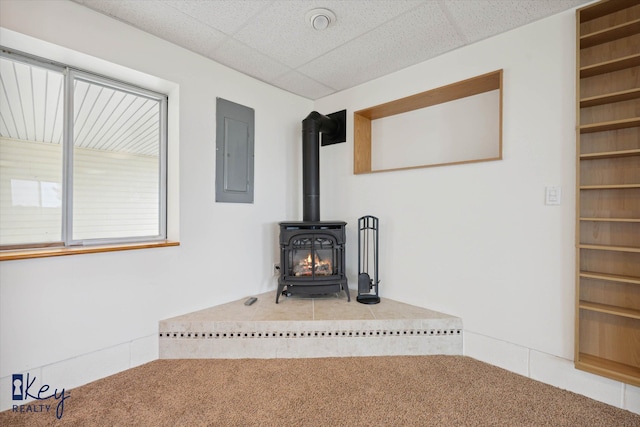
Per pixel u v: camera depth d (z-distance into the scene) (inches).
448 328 89.4
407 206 103.8
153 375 76.7
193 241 94.7
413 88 101.7
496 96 93.4
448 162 103.2
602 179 70.3
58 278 69.3
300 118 129.7
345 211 122.5
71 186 78.7
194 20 78.5
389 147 119.2
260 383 72.9
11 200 71.9
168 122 95.7
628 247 65.9
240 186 108.3
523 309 79.2
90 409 63.2
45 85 76.1
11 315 63.6
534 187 77.7
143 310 83.4
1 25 62.1
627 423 59.6
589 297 72.0
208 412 62.2
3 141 71.1
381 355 88.0
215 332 86.5
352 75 109.8
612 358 69.2
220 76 101.7
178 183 91.4
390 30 82.4
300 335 87.1
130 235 90.0
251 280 111.9
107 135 86.3
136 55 81.4
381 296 110.7
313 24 79.1
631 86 67.4
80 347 72.3
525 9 73.2
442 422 59.6
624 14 68.1
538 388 71.7
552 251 75.1
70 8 70.6
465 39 86.4
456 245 91.8
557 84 74.5
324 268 106.3
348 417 60.9
